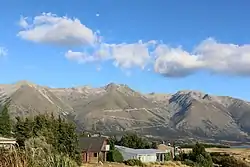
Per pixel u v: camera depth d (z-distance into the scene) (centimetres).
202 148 10112
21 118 6156
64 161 1612
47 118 6462
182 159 10006
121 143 11294
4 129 6225
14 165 1270
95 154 8506
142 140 11669
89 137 9144
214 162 10244
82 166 6588
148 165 8469
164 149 11119
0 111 6925
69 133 6512
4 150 1312
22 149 1425
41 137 4994
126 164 8469
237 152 14450
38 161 1416
